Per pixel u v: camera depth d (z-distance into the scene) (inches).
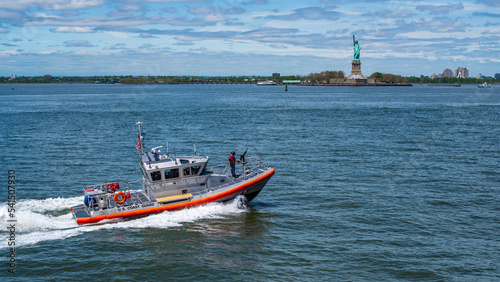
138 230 889.5
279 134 2242.9
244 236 870.4
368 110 3912.4
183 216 957.2
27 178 1294.3
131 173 1369.3
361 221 952.3
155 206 947.3
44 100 5949.8
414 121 2925.7
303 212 1009.5
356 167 1449.3
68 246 816.3
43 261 757.9
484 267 748.6
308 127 2559.1
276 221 951.0
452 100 5753.0
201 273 725.9
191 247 819.4
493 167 1455.5
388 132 2333.9
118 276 715.4
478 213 1003.3
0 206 1023.6
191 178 985.5
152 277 714.2
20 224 908.6
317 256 785.6
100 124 2738.7
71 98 6574.8
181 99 6166.3
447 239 858.8
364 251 804.0
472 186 1222.3
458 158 1605.6
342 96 7052.2
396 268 742.5
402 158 1601.9
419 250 810.2
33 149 1787.6
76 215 912.3
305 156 1637.6
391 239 856.9
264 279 706.8
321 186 1221.1
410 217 975.0
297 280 704.4
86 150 1765.5
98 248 809.5
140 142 1013.2
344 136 2171.5
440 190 1182.9
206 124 2723.9
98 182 1258.0
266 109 4047.7
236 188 1010.1
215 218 960.3
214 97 6835.6
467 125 2687.0
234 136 2172.7
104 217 908.6
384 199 1103.0
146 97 6865.2
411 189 1192.2
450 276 718.5
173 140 2052.2
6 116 3307.1
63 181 1263.5
